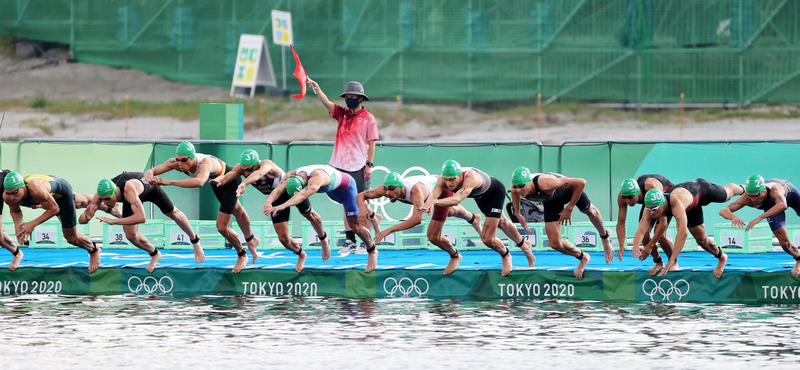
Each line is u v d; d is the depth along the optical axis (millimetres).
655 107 120188
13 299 41500
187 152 42031
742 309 37812
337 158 48688
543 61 122625
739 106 118312
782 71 117500
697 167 56281
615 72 121438
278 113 122312
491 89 123125
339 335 33000
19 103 128125
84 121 124062
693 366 28312
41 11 131625
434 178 41906
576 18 122125
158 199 43500
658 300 40438
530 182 39875
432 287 42250
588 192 56750
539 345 31234
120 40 130250
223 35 128375
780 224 39594
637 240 39312
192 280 43781
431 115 123062
